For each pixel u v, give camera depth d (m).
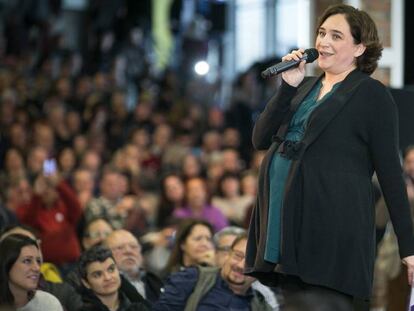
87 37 35.44
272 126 8.05
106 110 27.28
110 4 34.41
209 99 31.28
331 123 7.82
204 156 24.84
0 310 6.87
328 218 7.71
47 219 16.66
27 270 10.65
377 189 12.68
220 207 19.59
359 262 7.76
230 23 34.34
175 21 33.66
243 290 11.52
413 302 8.63
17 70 30.53
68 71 30.28
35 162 21.38
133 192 20.92
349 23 7.95
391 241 14.05
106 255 11.41
